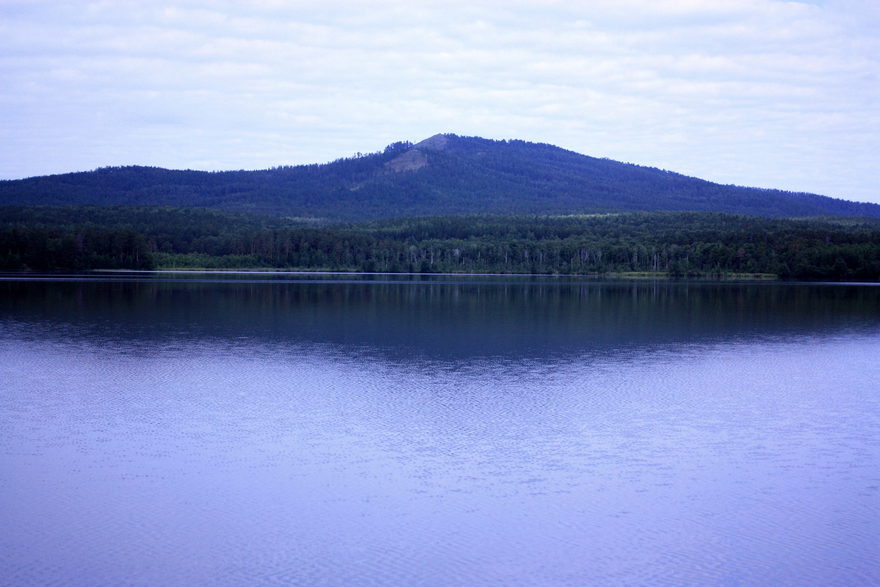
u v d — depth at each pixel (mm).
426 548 24594
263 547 24516
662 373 51906
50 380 47125
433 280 169500
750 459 33312
